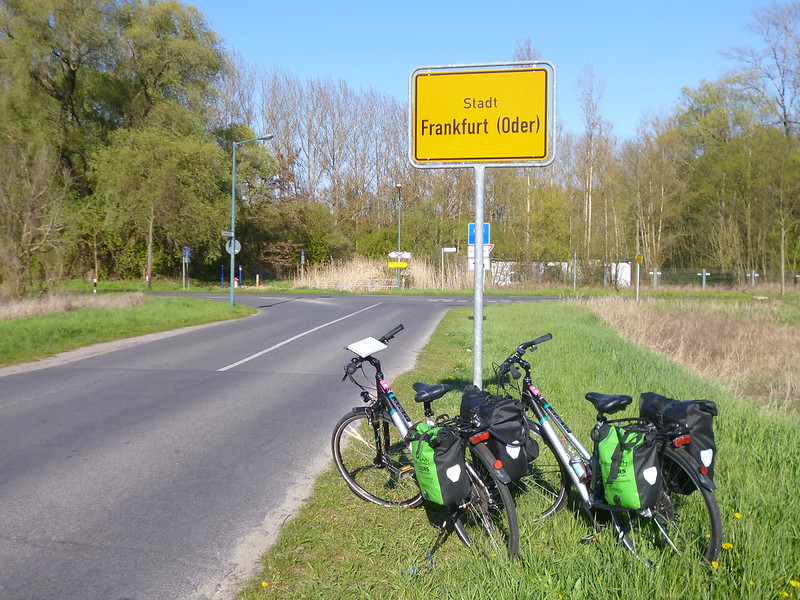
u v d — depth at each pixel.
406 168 64.88
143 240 46.56
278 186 55.81
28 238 21.33
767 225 46.38
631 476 3.50
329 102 63.97
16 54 39.16
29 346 13.78
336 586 3.57
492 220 54.69
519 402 3.88
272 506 4.83
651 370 9.45
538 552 3.71
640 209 46.84
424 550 3.96
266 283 51.34
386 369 11.10
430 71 5.53
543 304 27.36
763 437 5.84
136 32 42.28
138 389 9.38
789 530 3.79
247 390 9.30
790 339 16.52
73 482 5.34
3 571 3.81
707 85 51.66
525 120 5.41
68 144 42.59
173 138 43.72
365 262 47.34
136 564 3.91
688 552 3.48
